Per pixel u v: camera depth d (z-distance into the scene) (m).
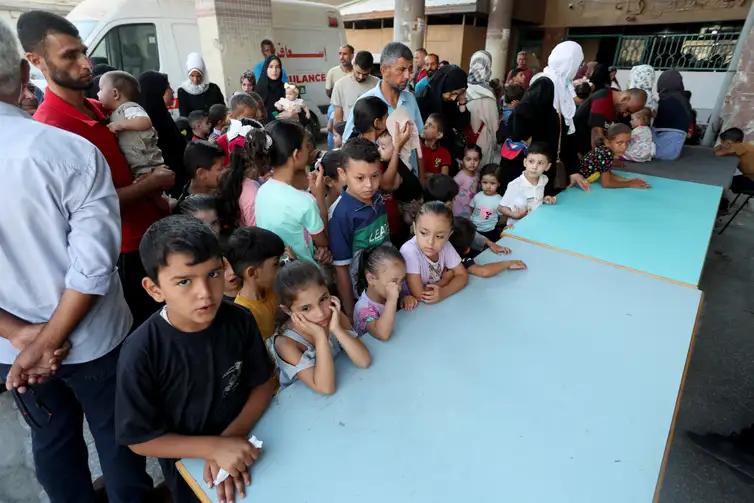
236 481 0.81
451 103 3.14
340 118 3.93
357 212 1.69
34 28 1.26
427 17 10.90
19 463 1.69
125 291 1.83
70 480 1.25
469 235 2.04
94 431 1.23
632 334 1.23
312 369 1.04
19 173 0.91
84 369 1.13
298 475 0.82
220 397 0.98
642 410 0.97
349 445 0.88
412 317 1.30
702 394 2.11
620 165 3.27
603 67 5.14
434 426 0.92
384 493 0.79
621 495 0.79
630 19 9.38
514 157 2.71
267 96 4.73
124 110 1.79
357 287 1.73
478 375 1.06
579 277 1.54
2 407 1.93
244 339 0.98
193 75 4.19
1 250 0.95
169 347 0.90
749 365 2.31
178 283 0.81
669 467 1.73
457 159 3.21
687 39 9.05
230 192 1.86
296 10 5.96
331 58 6.50
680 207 2.26
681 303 1.38
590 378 1.06
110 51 4.55
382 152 2.08
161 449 0.88
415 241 1.52
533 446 0.88
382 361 1.11
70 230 1.01
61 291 1.05
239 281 1.41
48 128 0.96
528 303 1.38
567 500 0.78
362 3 12.34
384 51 2.24
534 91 2.49
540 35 10.83
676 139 3.55
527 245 1.79
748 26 4.62
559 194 2.46
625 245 1.79
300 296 1.06
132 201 1.66
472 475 0.82
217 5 5.11
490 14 9.47
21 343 1.02
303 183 1.77
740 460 1.73
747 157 3.67
